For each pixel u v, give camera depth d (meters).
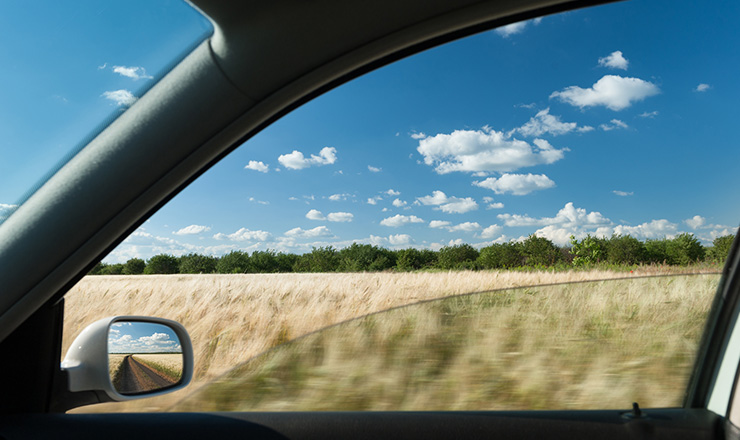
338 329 1.90
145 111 0.84
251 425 1.14
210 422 1.13
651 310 1.83
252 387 1.71
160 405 1.59
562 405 1.53
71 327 1.31
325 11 0.83
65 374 1.02
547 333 1.80
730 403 1.20
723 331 1.27
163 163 0.84
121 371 1.22
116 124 0.85
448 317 1.97
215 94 0.84
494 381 1.65
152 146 0.83
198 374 2.02
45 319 1.00
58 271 0.83
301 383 1.72
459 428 1.17
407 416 1.20
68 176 0.83
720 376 1.24
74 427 1.03
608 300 1.95
